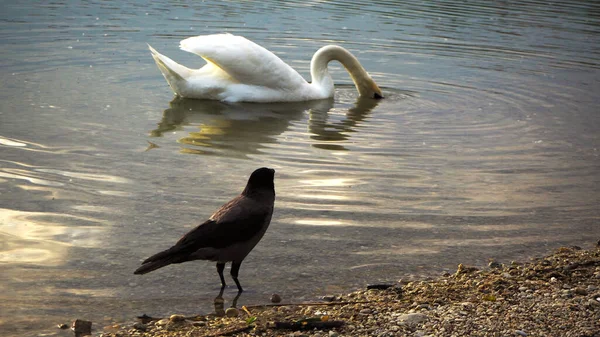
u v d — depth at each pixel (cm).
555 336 553
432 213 843
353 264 713
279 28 1961
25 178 893
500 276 692
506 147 1119
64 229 755
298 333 563
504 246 769
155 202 838
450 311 603
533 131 1210
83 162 963
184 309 615
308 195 879
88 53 1611
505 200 894
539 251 762
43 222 770
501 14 2283
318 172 969
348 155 1052
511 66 1673
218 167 973
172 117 1231
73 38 1731
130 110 1251
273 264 706
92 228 761
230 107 1339
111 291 639
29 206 809
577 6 2475
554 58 1758
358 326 575
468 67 1662
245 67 1377
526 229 812
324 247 745
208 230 596
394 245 758
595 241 791
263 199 627
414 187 925
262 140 1117
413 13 2242
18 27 1805
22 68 1455
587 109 1355
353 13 2211
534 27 2095
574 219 846
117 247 720
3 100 1241
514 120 1277
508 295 647
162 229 764
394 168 999
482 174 989
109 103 1281
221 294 646
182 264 705
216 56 1366
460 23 2122
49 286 639
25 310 597
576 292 653
